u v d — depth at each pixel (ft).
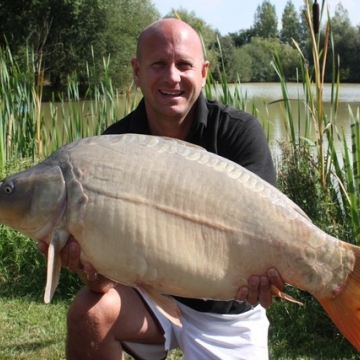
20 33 74.74
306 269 7.27
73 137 20.18
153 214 7.14
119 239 7.14
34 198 7.41
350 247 7.32
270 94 42.96
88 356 9.02
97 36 76.18
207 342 9.39
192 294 7.34
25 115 21.16
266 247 7.23
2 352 13.16
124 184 7.20
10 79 22.25
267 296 7.39
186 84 9.30
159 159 7.32
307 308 14.14
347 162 14.39
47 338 13.89
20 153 20.94
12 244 17.49
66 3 73.97
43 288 16.61
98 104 20.16
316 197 15.05
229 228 7.22
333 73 15.76
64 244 7.41
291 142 16.20
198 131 9.48
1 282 17.11
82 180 7.29
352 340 7.34
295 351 13.20
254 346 9.55
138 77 9.86
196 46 9.43
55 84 70.38
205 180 7.27
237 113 9.62
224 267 7.24
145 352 9.49
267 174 9.31
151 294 7.50
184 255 7.14
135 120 9.89
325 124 15.92
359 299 7.29
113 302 8.93
